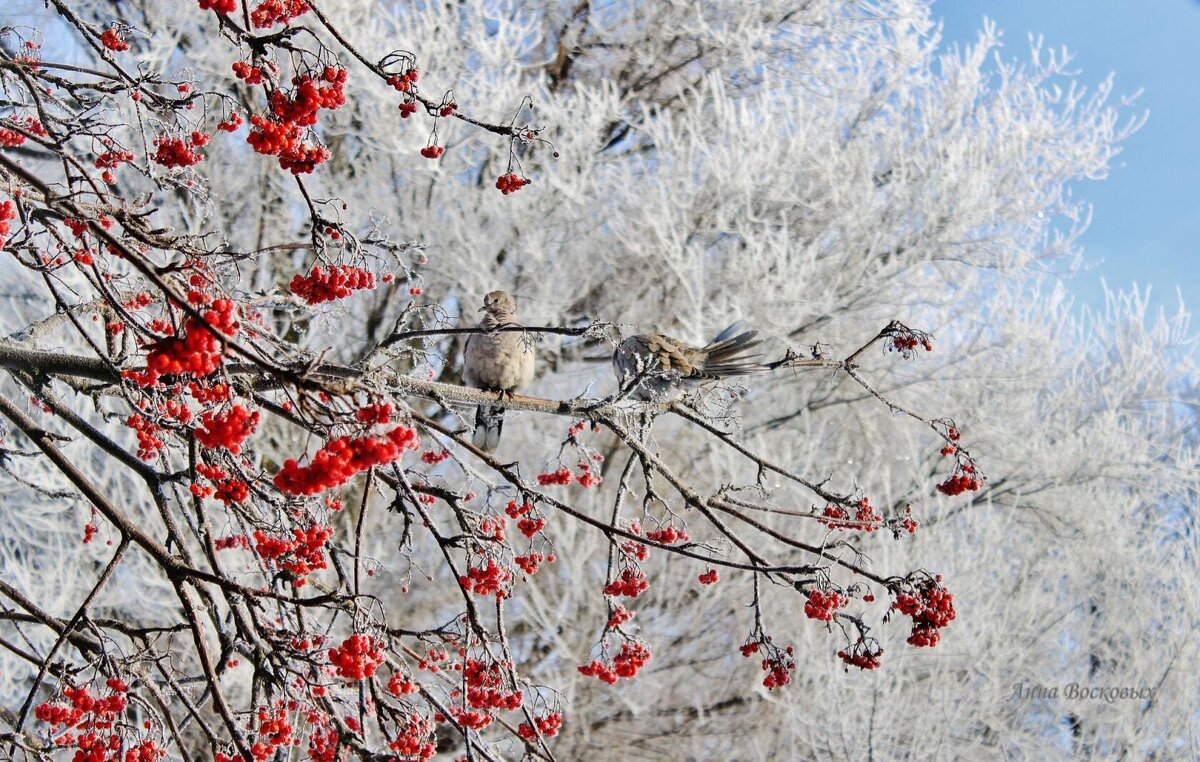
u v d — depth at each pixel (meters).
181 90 3.13
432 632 3.07
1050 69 8.71
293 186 7.62
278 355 3.72
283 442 7.40
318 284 2.69
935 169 8.01
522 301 7.72
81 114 3.19
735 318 7.42
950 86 8.72
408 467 3.47
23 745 2.59
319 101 2.35
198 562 6.61
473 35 7.52
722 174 7.52
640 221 7.50
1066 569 8.00
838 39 9.12
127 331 3.05
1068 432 8.45
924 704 6.59
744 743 7.18
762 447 7.40
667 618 7.27
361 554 2.91
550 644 7.22
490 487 3.34
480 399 3.36
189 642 6.54
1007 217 8.22
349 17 7.34
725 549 3.57
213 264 2.84
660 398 3.78
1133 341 9.07
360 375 2.30
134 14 7.27
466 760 2.88
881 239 7.84
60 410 2.98
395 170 7.72
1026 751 6.96
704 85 8.52
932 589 3.25
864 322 8.15
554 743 7.05
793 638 7.03
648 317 8.02
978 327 8.32
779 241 7.60
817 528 7.13
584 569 7.16
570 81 9.07
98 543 6.66
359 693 2.80
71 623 2.65
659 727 7.23
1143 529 8.96
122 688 2.63
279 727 2.72
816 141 8.08
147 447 3.12
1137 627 7.95
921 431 8.32
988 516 7.43
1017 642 7.21
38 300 6.78
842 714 6.37
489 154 7.95
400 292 7.77
